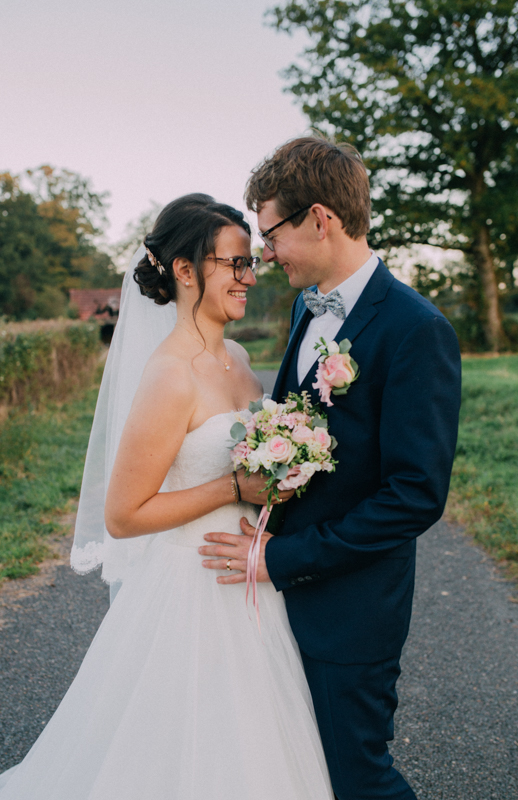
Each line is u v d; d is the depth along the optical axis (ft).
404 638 5.25
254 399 6.10
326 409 5.02
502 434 23.07
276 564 4.92
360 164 4.95
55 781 5.33
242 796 4.55
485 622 10.52
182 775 4.69
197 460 5.19
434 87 63.82
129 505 4.91
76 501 16.37
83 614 10.78
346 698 4.99
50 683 8.71
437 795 6.75
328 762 5.12
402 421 4.56
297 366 5.67
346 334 4.97
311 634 5.12
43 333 31.53
